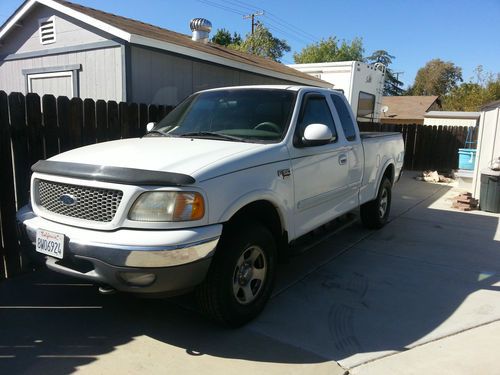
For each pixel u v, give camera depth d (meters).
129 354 3.17
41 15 8.47
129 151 3.51
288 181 3.82
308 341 3.38
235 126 4.17
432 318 3.80
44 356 3.12
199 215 2.99
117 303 3.97
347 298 4.17
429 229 6.81
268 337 3.43
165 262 2.86
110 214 3.00
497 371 3.01
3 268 4.43
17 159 4.39
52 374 2.92
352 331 3.55
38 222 3.32
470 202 8.41
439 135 14.52
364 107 15.84
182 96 8.27
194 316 3.76
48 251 3.17
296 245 4.34
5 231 4.37
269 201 3.62
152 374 2.94
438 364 3.10
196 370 2.99
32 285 4.33
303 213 4.17
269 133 3.98
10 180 4.35
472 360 3.15
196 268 2.99
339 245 5.86
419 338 3.46
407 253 5.57
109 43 7.32
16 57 9.09
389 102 41.19
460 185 11.24
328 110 4.81
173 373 2.96
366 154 5.54
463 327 3.64
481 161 8.84
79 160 3.35
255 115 4.23
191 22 10.43
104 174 3.00
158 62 7.70
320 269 4.93
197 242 2.94
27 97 4.41
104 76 7.57
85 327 3.54
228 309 3.35
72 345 3.27
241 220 3.49
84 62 7.82
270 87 4.60
